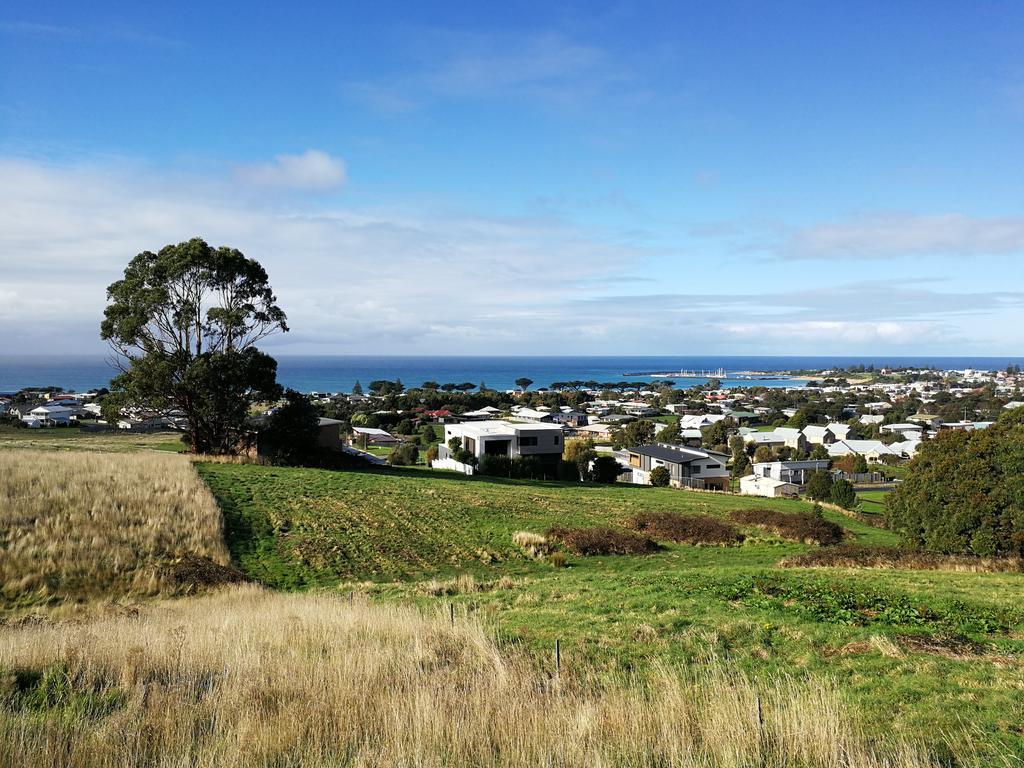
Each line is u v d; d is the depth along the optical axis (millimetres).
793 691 7320
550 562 24609
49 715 6523
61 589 17047
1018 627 11547
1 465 31375
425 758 5539
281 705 6586
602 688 8078
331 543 24547
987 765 5906
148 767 5574
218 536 23078
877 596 13969
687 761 5465
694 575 17781
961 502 24859
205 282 45812
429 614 13062
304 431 48906
